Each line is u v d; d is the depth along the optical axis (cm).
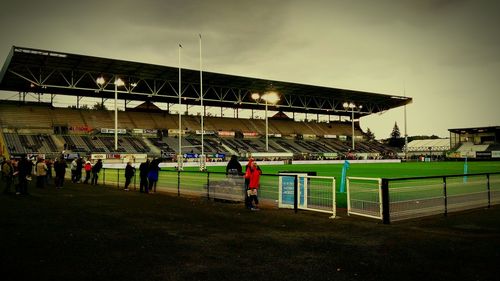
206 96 8200
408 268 703
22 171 2089
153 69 6450
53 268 712
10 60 5444
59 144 6406
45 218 1297
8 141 6106
